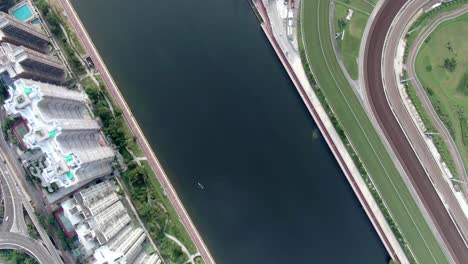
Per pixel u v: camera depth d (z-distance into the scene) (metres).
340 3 164.62
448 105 166.12
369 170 166.12
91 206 132.50
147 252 160.12
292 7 164.12
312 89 166.12
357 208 167.00
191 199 165.75
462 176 166.12
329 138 166.38
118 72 165.50
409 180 166.12
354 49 165.50
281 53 166.38
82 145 140.88
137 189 159.12
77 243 154.25
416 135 165.75
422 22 165.88
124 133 159.88
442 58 166.12
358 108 166.00
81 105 158.38
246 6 167.12
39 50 157.88
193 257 163.88
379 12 165.25
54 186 151.00
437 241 165.88
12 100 120.38
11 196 157.38
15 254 157.00
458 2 165.62
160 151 165.50
